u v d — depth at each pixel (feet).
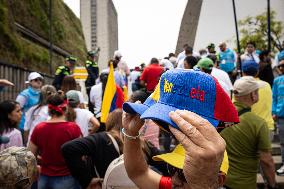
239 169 11.41
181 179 4.63
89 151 11.12
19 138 14.79
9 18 49.62
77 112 17.21
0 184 6.23
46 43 75.46
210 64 18.54
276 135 27.09
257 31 71.56
